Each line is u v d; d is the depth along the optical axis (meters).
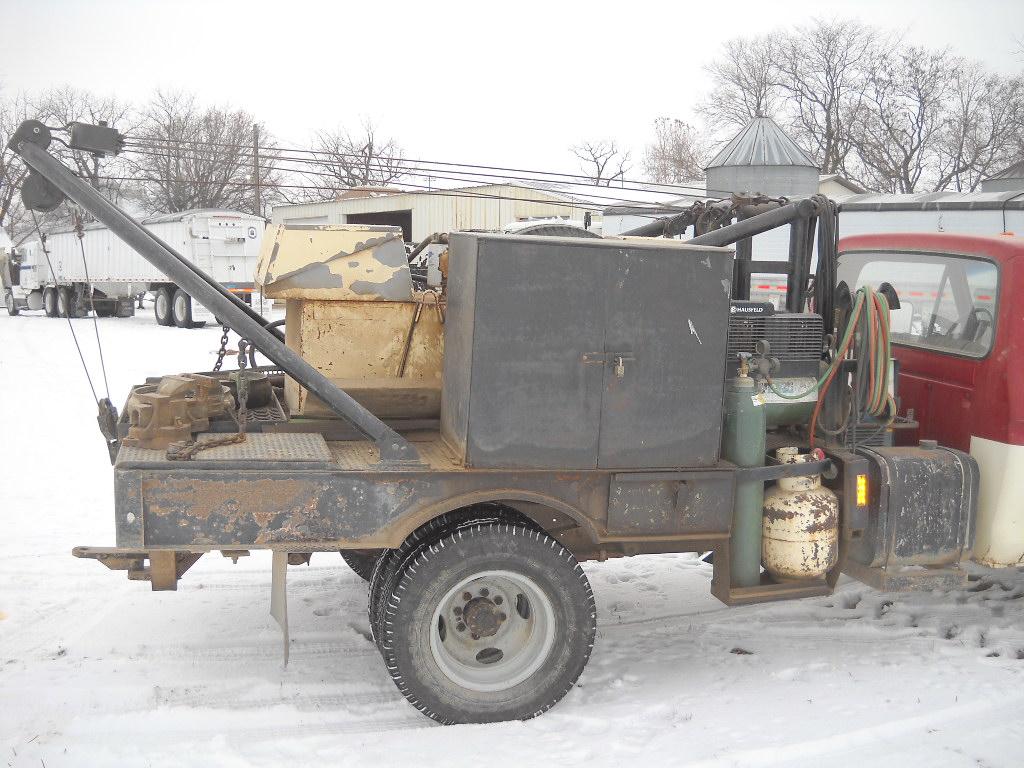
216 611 4.67
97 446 8.98
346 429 4.03
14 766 3.11
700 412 3.71
